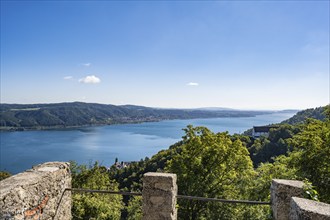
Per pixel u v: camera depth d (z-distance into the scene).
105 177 21.22
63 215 4.17
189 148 17.56
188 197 3.86
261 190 15.18
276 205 3.19
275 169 15.23
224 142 17.41
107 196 17.09
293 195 3.11
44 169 3.87
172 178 3.87
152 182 3.91
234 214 15.92
